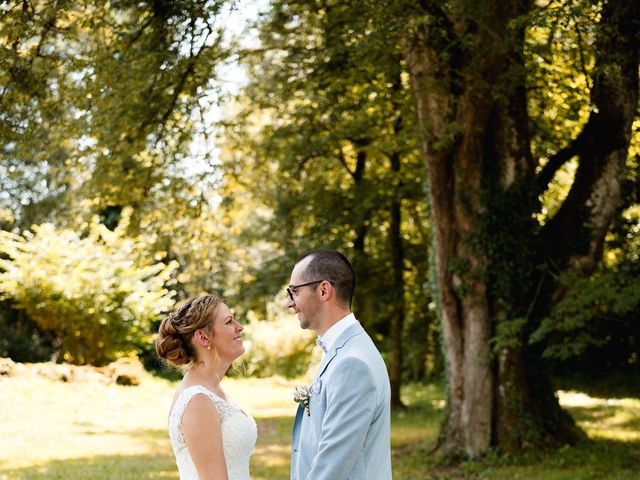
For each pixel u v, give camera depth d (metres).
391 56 10.15
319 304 3.15
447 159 10.60
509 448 10.20
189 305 3.40
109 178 11.31
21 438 12.16
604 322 19.59
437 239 10.73
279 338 25.33
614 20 8.67
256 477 9.74
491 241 10.39
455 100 9.92
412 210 18.36
